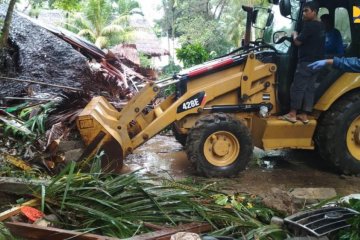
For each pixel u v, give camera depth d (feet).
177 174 19.27
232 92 19.66
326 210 12.61
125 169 19.77
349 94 19.60
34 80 30.66
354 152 19.83
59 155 17.60
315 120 19.53
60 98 25.27
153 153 22.68
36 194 13.01
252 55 19.38
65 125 20.35
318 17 20.49
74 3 42.37
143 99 18.37
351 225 11.35
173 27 117.60
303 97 19.06
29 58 32.63
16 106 25.17
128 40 81.20
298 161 21.76
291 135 19.65
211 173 18.72
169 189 14.05
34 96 27.73
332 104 19.52
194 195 14.28
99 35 80.23
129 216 12.48
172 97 20.03
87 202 12.84
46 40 34.65
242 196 15.21
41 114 22.15
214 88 19.21
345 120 19.29
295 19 19.66
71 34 40.47
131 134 19.20
